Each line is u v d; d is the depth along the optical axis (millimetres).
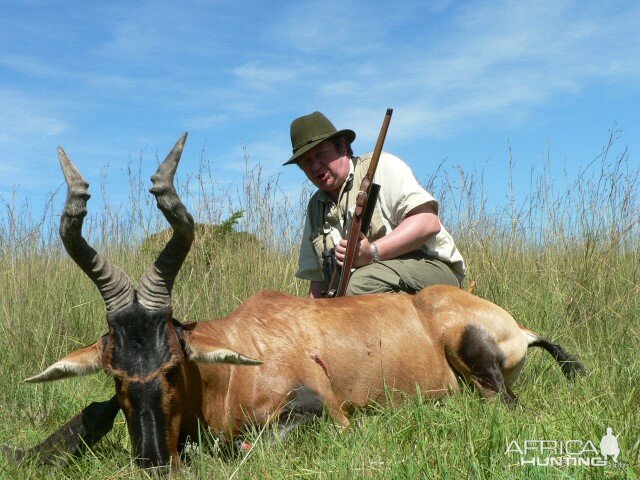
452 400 4824
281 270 8406
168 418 4035
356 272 5895
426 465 3553
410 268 5840
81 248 4051
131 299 4125
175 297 7773
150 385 3988
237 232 8844
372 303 5320
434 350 5301
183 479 3838
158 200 4020
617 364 5406
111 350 4055
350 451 3943
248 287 8125
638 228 8172
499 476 3432
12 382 6074
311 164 6000
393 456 3748
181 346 4207
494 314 5367
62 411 5363
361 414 5023
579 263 7711
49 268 8125
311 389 4777
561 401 4691
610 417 4207
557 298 7359
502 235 8656
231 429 4594
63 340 7070
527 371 5781
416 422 4266
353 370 5023
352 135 6008
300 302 5180
